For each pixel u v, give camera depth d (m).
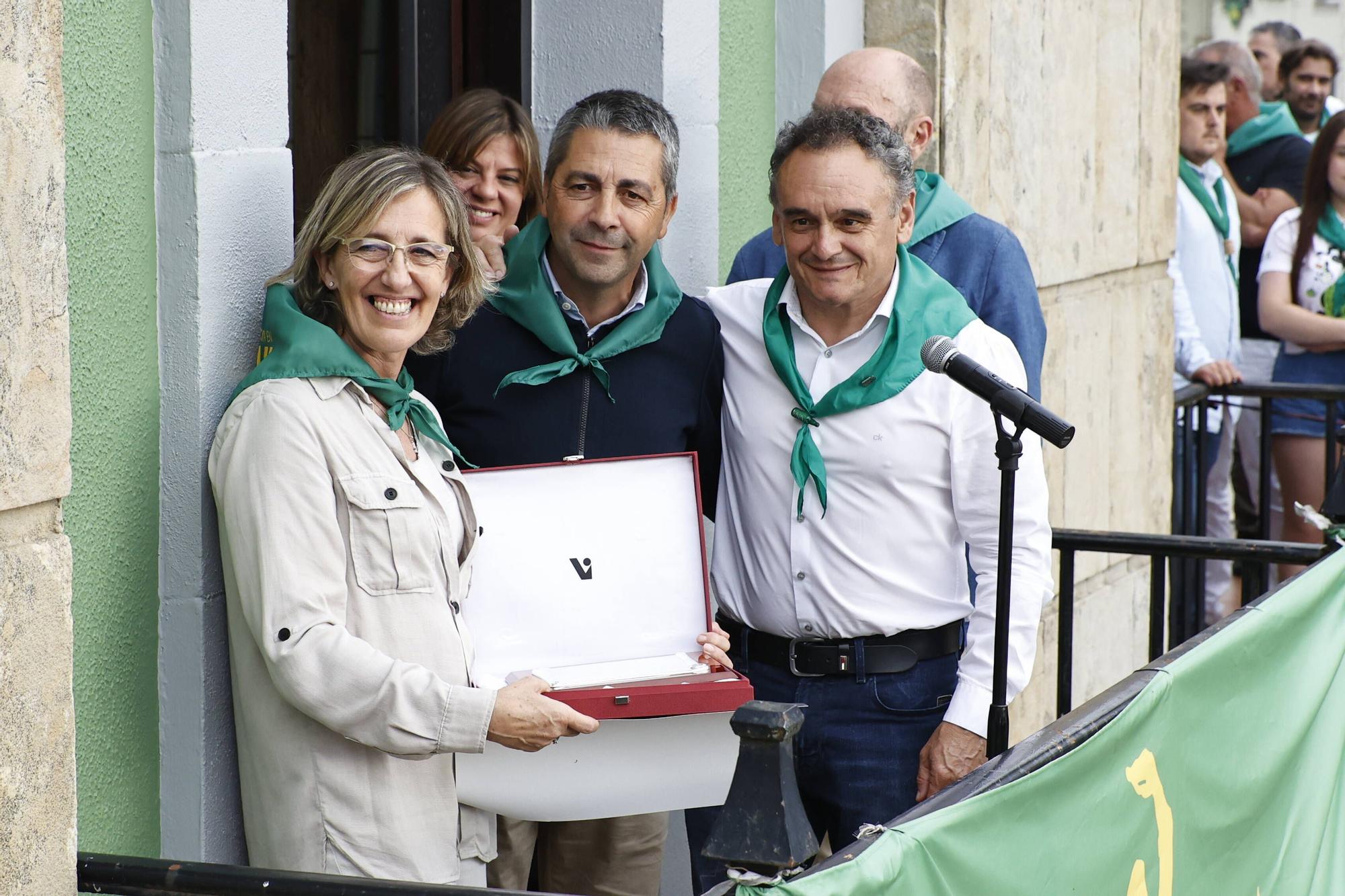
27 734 2.39
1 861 2.35
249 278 3.21
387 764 2.93
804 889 1.98
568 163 3.58
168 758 3.13
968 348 3.69
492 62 4.91
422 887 2.26
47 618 2.43
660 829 3.98
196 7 3.00
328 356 2.93
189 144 3.02
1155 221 7.55
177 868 2.41
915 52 5.64
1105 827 2.74
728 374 3.88
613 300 3.73
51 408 2.41
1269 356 8.85
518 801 3.20
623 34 4.76
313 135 4.45
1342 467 4.10
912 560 3.73
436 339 3.28
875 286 3.64
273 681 2.80
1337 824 3.91
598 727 3.01
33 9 2.36
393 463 2.98
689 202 4.89
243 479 2.83
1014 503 3.39
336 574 2.83
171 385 3.07
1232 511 8.91
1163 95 7.55
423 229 2.99
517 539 3.31
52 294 2.41
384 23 4.63
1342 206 8.09
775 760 1.97
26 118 2.35
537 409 3.65
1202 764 3.15
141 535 3.04
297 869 2.90
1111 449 7.21
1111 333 7.15
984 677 3.66
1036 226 6.38
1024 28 6.20
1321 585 3.81
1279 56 10.04
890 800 3.77
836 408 3.65
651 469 3.42
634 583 3.37
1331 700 3.84
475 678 3.20
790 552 3.76
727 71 5.22
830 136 3.53
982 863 2.35
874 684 3.74
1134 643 7.51
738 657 3.91
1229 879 3.31
